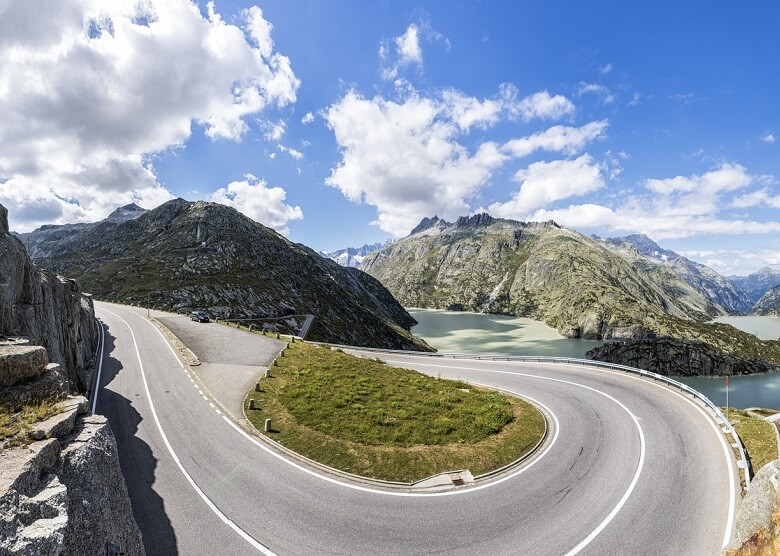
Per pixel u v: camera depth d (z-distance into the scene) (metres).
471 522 17.28
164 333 57.72
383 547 15.66
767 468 13.37
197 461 21.92
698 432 26.17
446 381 39.28
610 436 26.05
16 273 21.58
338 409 29.56
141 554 13.45
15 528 7.92
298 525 16.86
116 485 12.54
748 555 12.64
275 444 23.95
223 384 34.75
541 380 40.97
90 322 48.12
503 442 25.17
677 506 18.33
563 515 17.78
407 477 20.97
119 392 32.84
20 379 12.62
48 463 9.95
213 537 15.98
